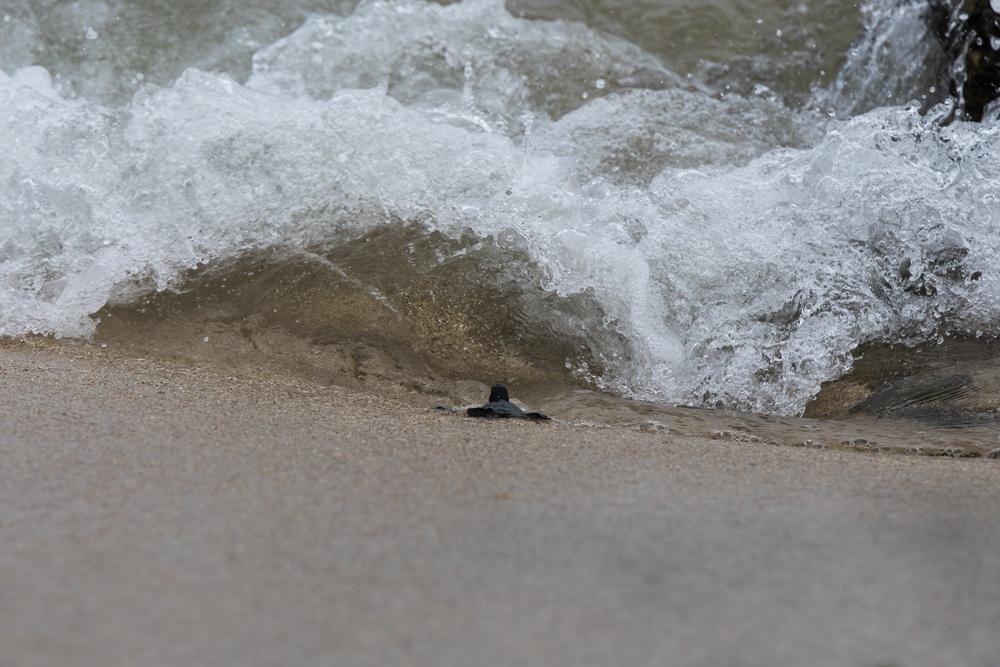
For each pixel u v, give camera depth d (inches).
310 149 502.0
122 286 446.6
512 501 236.7
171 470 251.9
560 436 312.8
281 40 669.9
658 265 465.4
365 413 341.4
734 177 520.1
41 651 154.6
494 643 161.2
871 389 415.2
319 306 441.4
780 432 368.8
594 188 516.4
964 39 630.5
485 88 651.5
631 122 625.6
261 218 478.9
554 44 684.7
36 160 494.0
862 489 259.1
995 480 273.7
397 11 687.7
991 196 486.9
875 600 180.9
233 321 431.5
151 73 661.3
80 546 197.0
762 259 466.9
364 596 177.6
